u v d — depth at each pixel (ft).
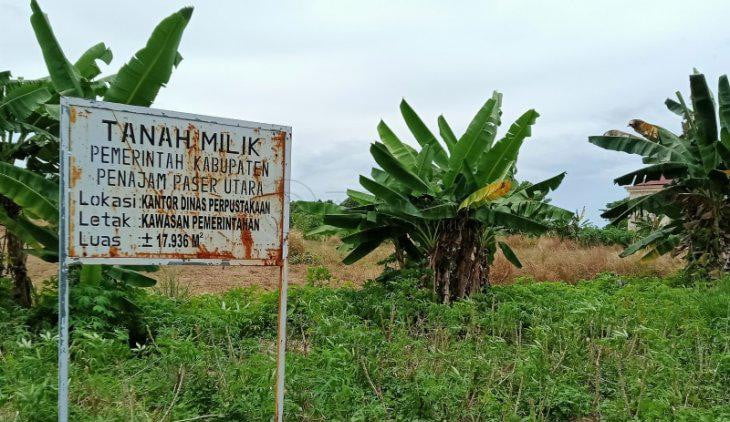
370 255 61.36
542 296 30.66
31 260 54.39
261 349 21.36
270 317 25.71
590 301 27.86
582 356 20.39
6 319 21.91
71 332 19.11
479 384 16.78
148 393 15.33
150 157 13.41
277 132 14.73
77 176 12.74
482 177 31.71
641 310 25.48
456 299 32.37
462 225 32.09
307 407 14.83
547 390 16.22
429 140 34.63
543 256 55.31
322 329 21.15
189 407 14.87
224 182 14.16
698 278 38.40
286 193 14.85
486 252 33.83
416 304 26.89
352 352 17.75
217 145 14.06
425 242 32.99
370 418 14.26
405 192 33.14
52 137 26.76
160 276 41.01
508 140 30.63
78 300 21.42
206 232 13.99
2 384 14.44
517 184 36.40
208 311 23.12
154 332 22.86
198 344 19.35
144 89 22.70
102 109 12.94
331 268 54.34
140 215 13.35
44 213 23.39
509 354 20.15
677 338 21.34
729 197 39.60
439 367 17.87
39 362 15.05
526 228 31.65
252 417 14.28
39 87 25.89
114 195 13.10
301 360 17.19
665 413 14.35
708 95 36.52
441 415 14.88
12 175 23.43
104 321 21.44
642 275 48.06
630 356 19.45
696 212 40.60
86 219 12.85
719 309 25.91
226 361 18.13
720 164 39.37
